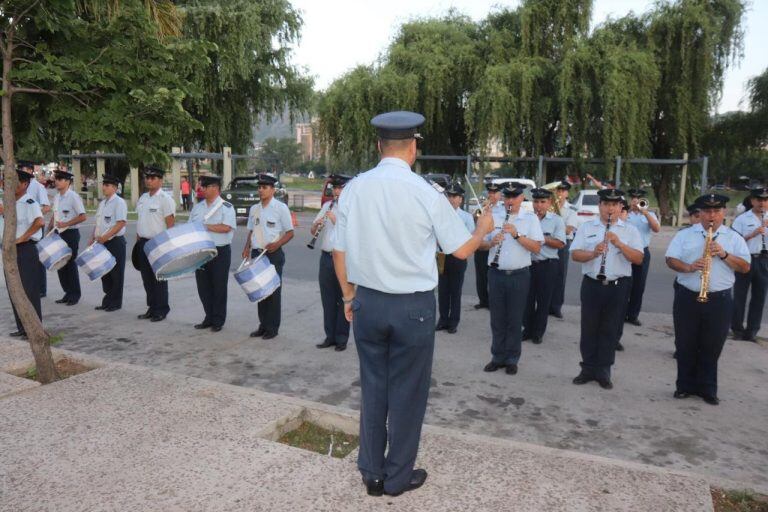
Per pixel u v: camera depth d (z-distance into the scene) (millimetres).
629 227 5191
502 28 23156
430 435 3803
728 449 4117
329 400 4910
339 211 2996
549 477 3289
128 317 7508
